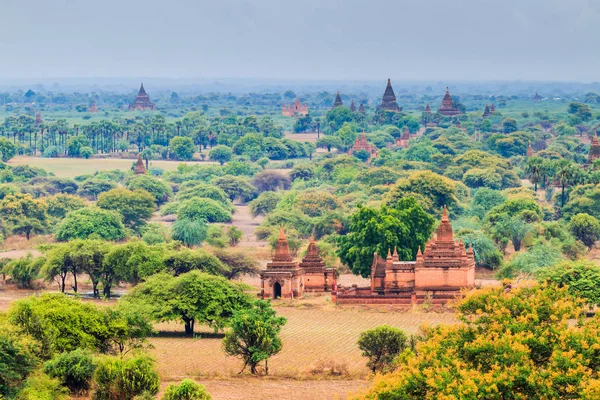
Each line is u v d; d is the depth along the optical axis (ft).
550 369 360.28
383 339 547.90
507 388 355.97
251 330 557.74
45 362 493.77
